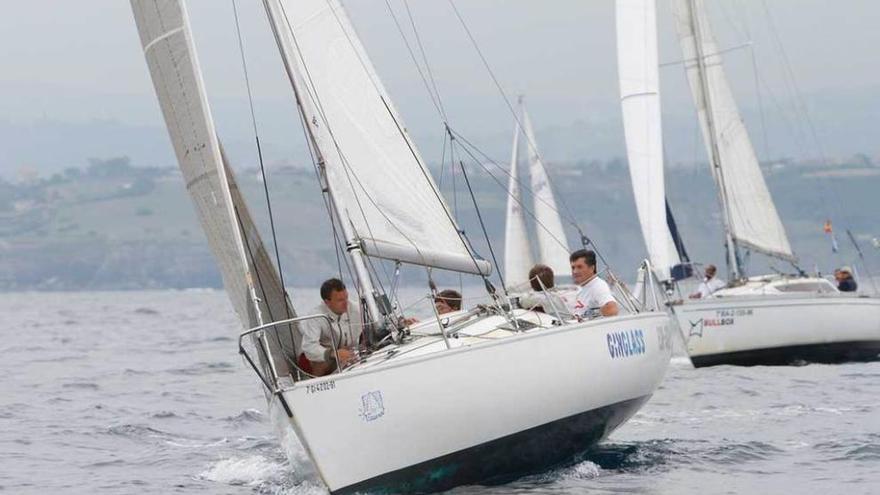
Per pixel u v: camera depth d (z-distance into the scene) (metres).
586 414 28.66
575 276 31.36
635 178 66.25
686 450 32.47
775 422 37.59
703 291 65.81
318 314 27.12
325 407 25.27
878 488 27.42
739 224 70.88
